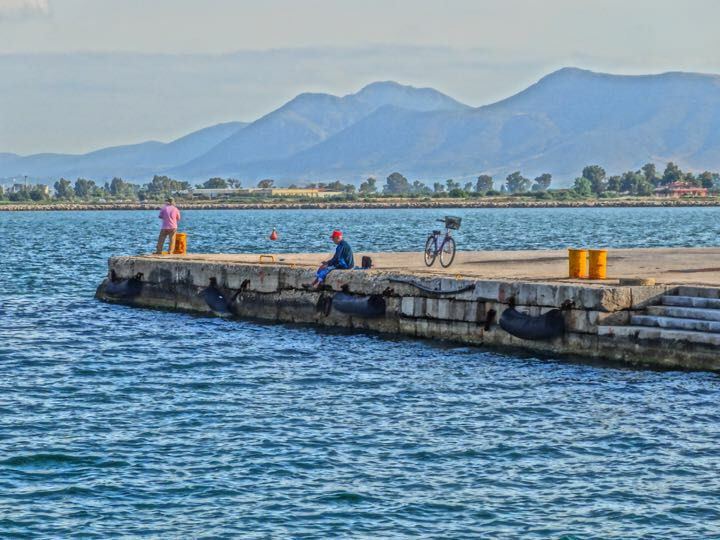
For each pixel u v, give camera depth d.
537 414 45.28
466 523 32.72
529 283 58.19
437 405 47.28
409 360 57.81
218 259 83.06
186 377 54.25
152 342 65.38
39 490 35.59
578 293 55.75
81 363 58.22
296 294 71.50
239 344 64.19
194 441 41.38
